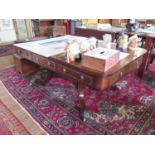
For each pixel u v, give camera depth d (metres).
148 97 1.86
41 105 1.71
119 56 1.32
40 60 1.57
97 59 1.13
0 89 2.00
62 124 1.46
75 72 1.26
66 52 1.38
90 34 2.52
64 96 1.87
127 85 2.12
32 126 1.44
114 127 1.43
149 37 2.04
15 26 4.44
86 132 1.38
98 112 1.61
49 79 1.97
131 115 1.57
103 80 1.12
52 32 4.47
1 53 3.39
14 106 1.69
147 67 2.42
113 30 2.37
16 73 2.45
